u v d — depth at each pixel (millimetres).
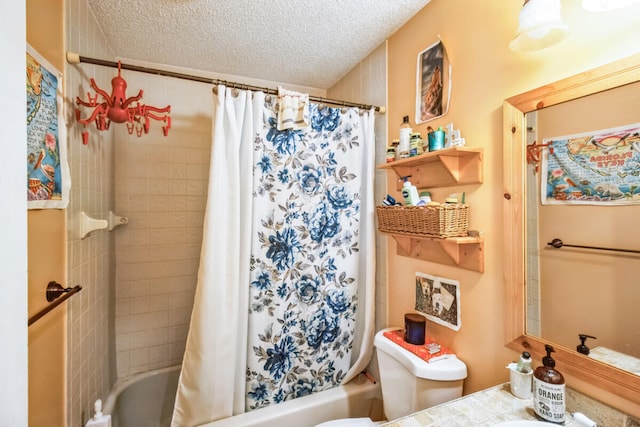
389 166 1396
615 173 709
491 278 1019
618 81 694
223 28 1451
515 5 945
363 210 1624
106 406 1488
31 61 808
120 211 1772
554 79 839
